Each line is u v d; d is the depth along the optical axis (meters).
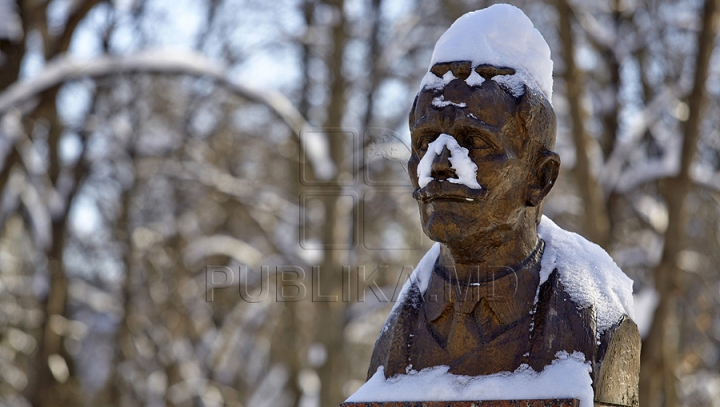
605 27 12.94
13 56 11.96
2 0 11.83
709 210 12.47
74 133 12.97
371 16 13.65
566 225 12.88
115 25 13.04
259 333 14.37
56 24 13.29
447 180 2.53
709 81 11.63
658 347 9.79
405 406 2.59
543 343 2.53
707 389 13.15
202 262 13.52
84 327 14.09
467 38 2.63
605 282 2.70
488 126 2.54
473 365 2.57
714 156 12.39
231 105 13.59
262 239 14.80
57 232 12.62
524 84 2.61
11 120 11.12
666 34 12.16
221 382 16.05
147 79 12.82
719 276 12.77
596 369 2.50
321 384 10.93
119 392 13.36
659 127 12.66
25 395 12.33
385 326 2.83
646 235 12.64
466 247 2.61
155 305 13.05
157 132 13.27
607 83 13.09
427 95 2.63
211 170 13.27
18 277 12.87
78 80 11.15
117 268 13.79
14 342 13.14
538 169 2.65
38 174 13.09
